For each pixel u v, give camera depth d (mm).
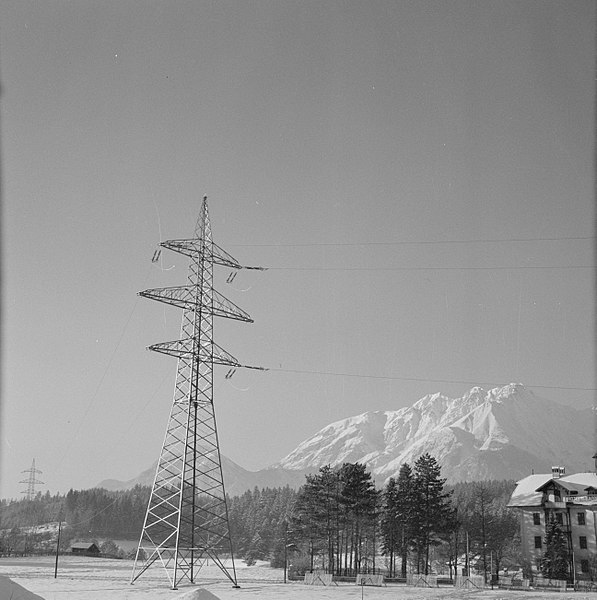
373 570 111812
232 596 65812
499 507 185375
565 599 67562
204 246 79062
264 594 68500
